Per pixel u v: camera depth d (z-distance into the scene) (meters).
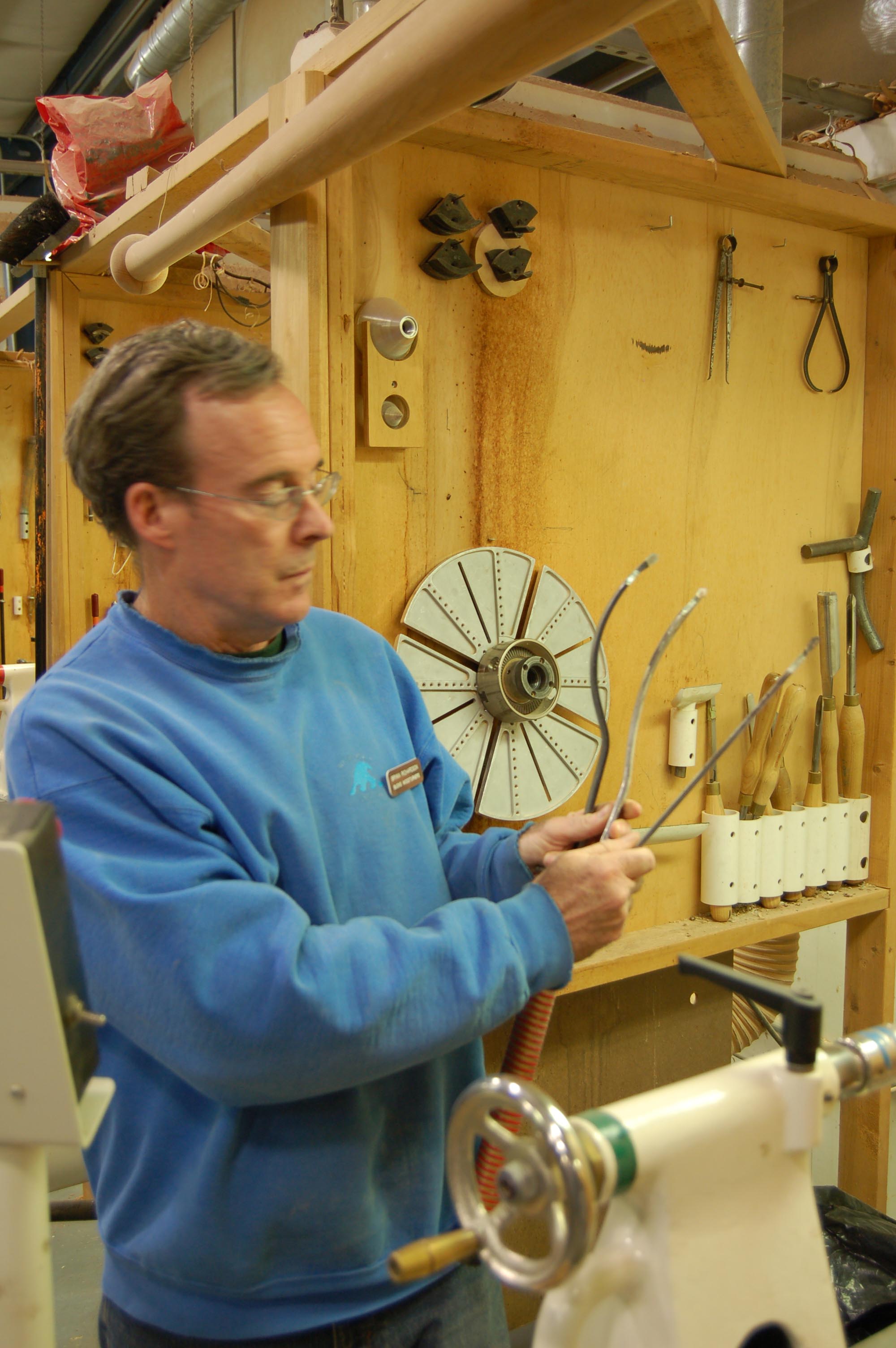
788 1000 0.65
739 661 2.03
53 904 0.64
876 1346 0.97
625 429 1.84
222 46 3.88
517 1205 0.55
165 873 0.86
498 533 1.72
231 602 0.97
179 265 2.72
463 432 1.67
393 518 1.62
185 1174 0.95
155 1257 0.96
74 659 1.01
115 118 2.33
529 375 1.73
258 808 0.95
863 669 2.18
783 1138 0.65
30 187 6.02
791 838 2.02
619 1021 1.98
